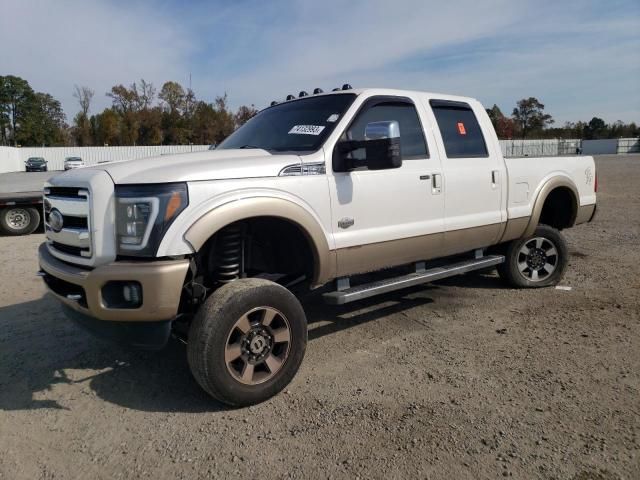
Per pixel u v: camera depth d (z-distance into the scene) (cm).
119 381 392
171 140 7631
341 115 420
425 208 461
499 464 278
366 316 525
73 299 338
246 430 319
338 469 278
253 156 382
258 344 347
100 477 278
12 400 365
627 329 469
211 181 337
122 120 7494
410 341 456
